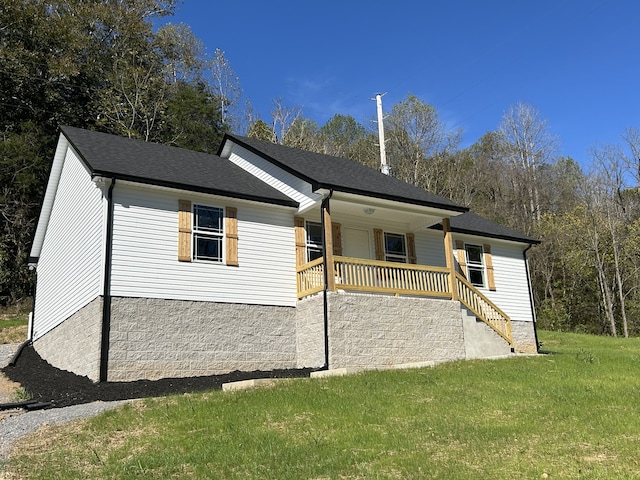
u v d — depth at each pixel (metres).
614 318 35.69
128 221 13.17
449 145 45.78
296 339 14.98
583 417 8.41
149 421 8.17
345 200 14.91
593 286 36.50
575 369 12.81
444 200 17.22
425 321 15.22
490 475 6.11
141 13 38.00
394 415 8.63
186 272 13.70
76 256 14.89
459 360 14.46
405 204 15.85
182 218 13.96
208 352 13.54
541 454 6.79
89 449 7.11
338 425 8.04
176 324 13.25
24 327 22.83
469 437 7.48
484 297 17.12
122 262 12.85
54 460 6.75
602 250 36.47
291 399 9.37
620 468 6.22
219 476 6.17
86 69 32.50
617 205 38.72
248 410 8.70
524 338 20.78
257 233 15.15
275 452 6.87
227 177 16.22
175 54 39.94
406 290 15.24
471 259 20.36
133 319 12.69
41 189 27.75
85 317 13.33
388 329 14.48
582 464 6.39
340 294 14.03
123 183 13.17
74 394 11.06
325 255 14.19
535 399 9.68
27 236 27.41
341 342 13.72
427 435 7.59
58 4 32.81
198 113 37.78
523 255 22.03
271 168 16.98
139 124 33.84
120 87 33.03
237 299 14.34
